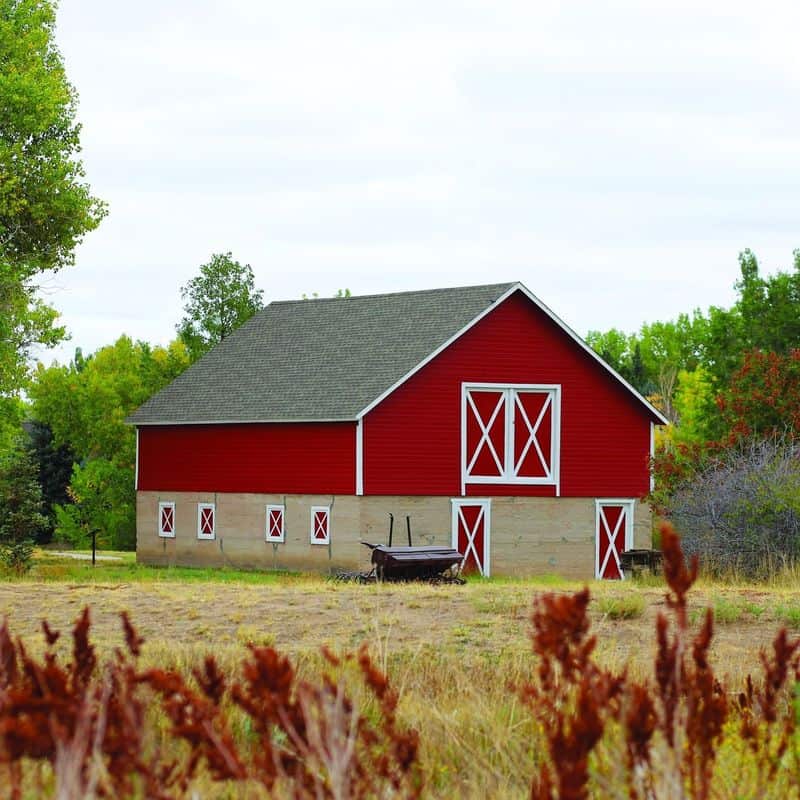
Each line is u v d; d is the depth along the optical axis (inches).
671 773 597.0
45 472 7731.3
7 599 2153.1
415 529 4062.5
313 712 629.9
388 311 4539.9
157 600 2116.1
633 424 4392.2
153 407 4788.4
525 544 4217.5
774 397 3966.5
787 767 760.3
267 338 4859.7
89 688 689.0
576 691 704.4
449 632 1764.3
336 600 2094.0
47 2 5004.9
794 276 5821.9
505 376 4215.1
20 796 577.0
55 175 4766.2
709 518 3021.7
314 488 4131.4
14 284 4419.3
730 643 1651.1
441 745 911.0
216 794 718.5
